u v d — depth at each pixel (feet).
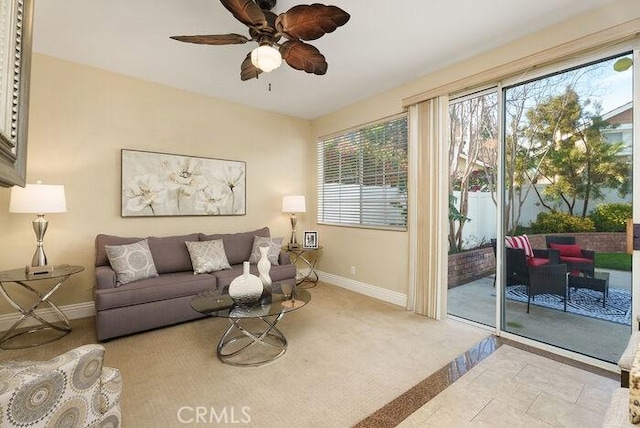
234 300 8.05
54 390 3.14
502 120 9.23
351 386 6.55
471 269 11.00
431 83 10.82
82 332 9.20
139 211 11.52
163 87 12.06
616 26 6.73
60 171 10.11
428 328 9.64
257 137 14.79
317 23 5.83
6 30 2.38
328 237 15.60
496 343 8.61
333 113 15.26
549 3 7.09
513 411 5.73
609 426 3.20
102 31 8.41
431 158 10.58
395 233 12.19
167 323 9.48
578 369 7.20
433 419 5.53
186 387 6.47
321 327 9.68
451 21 7.82
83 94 10.44
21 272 8.69
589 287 7.98
